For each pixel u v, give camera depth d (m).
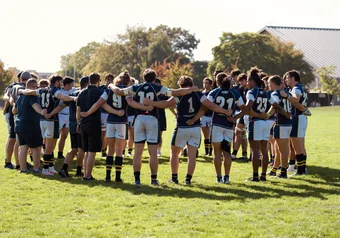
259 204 8.01
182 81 9.65
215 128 9.91
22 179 10.17
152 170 9.66
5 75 64.94
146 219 7.11
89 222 6.95
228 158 9.98
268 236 6.37
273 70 73.62
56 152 15.15
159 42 83.62
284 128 10.53
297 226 6.79
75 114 10.66
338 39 97.88
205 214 7.36
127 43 86.38
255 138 10.16
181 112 9.70
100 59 85.94
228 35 73.81
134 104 9.46
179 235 6.37
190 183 9.87
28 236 6.33
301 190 9.22
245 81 12.30
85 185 9.54
